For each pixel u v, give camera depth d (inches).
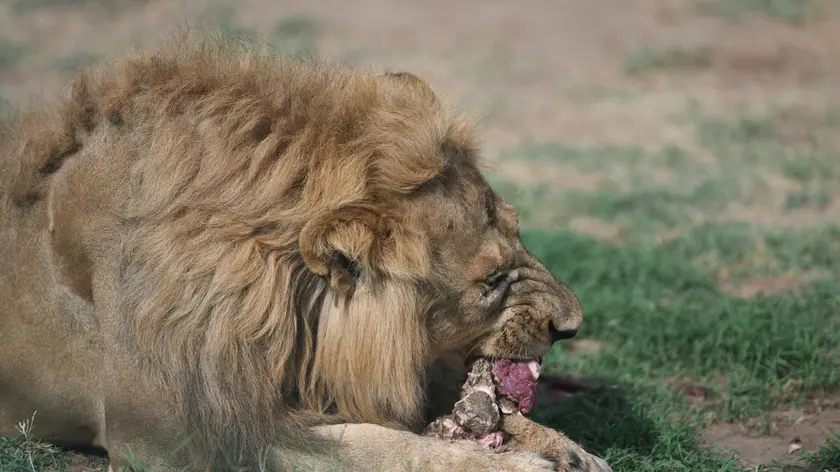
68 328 366.9
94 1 1503.4
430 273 342.3
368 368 340.2
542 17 1555.1
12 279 374.6
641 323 543.8
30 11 1481.3
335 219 327.9
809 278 639.8
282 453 338.3
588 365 505.0
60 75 1185.4
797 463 395.9
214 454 339.6
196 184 333.4
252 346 332.2
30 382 378.0
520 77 1323.8
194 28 390.0
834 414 446.3
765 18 1531.7
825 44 1433.3
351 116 346.3
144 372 338.3
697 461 390.6
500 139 1090.1
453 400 375.6
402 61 1343.5
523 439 345.4
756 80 1314.0
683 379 491.8
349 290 337.7
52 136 367.2
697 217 805.9
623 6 1598.2
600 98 1252.5
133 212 337.7
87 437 387.2
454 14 1562.5
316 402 349.4
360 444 331.0
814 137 1061.1
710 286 615.2
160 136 338.3
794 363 482.9
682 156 1013.8
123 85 350.6
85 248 349.4
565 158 1016.2
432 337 353.7
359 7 1569.9
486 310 356.8
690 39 1456.7
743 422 442.0
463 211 349.1
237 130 337.1
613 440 411.2
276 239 332.5
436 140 344.8
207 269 329.1
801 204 834.8
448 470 318.0
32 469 349.1
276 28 1412.4
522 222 785.6
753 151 1022.4
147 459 341.4
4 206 378.9
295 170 334.3
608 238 757.3
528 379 364.2
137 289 336.2
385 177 336.8
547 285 370.0
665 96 1255.5
